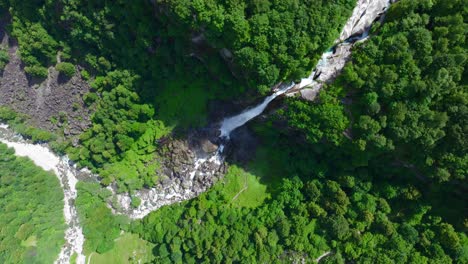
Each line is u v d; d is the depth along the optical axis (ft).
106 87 192.13
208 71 175.11
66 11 165.89
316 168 174.09
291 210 174.70
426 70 136.36
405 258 148.15
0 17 191.93
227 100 186.80
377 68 139.95
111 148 205.26
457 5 133.28
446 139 139.23
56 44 186.19
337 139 156.97
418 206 157.28
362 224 159.33
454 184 151.43
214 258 178.60
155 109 197.67
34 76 202.39
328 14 135.95
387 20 146.41
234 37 137.28
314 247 162.20
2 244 202.59
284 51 138.92
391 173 164.35
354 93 148.25
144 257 207.41
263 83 150.10
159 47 169.68
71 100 202.49
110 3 159.94
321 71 155.02
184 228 192.44
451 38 132.36
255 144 197.16
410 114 138.41
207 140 200.23
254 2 129.70
